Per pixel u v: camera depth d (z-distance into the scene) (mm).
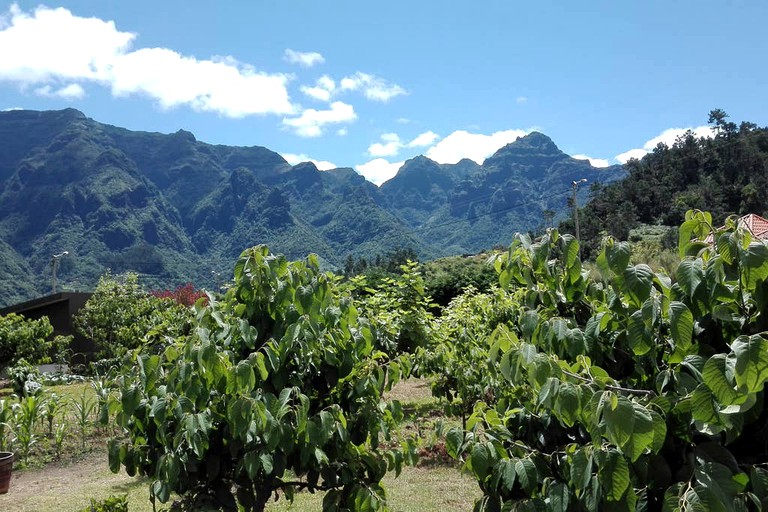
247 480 3064
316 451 2869
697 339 2068
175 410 2779
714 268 1920
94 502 4652
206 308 3154
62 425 8672
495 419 2398
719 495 1640
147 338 3746
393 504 5922
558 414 1932
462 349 7305
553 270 2416
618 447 1718
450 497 6117
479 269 21062
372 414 3258
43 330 16578
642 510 1907
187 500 3027
